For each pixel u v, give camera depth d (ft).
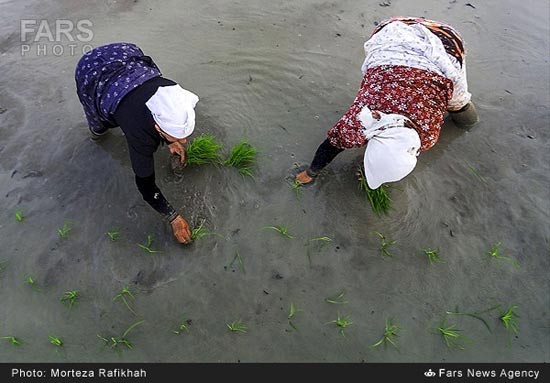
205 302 11.00
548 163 13.44
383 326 10.83
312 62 15.56
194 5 17.24
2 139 13.34
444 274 11.54
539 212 12.55
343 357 10.44
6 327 10.60
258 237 11.90
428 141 10.51
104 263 11.43
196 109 14.12
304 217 12.23
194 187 12.56
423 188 12.79
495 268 11.67
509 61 15.75
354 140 10.39
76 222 12.00
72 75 14.88
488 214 12.47
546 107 14.61
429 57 10.71
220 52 15.70
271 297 11.11
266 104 14.42
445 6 17.43
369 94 10.59
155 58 15.40
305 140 13.64
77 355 10.36
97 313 10.82
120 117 9.79
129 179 12.63
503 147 13.67
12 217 12.05
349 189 12.63
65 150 13.14
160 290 11.11
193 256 11.55
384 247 11.80
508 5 17.49
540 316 11.07
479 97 14.75
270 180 12.82
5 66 15.07
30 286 11.10
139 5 17.12
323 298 11.14
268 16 16.94
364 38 16.33
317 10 17.21
